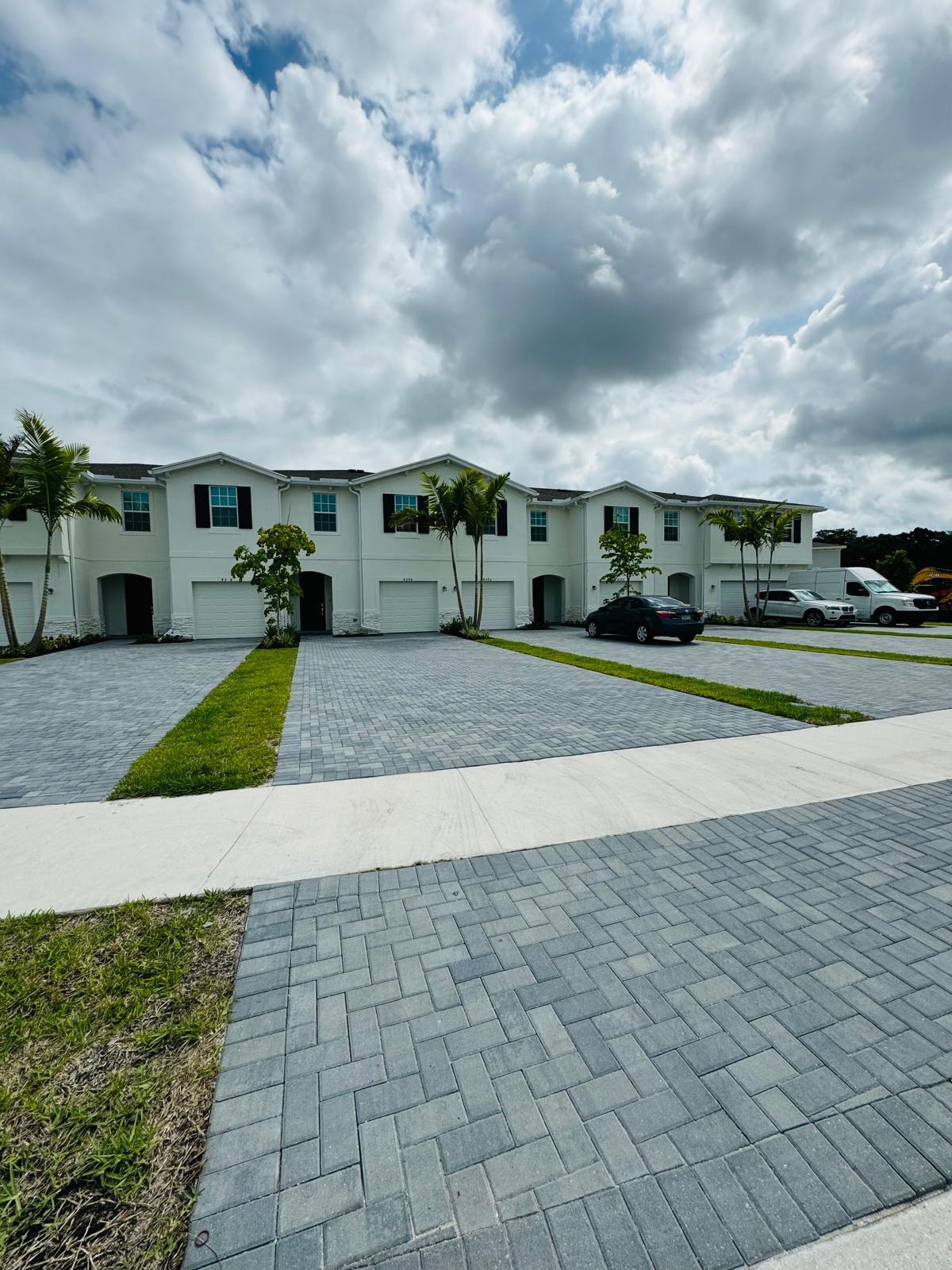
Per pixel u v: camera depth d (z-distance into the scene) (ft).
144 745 21.39
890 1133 5.92
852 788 16.19
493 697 30.07
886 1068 6.72
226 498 66.28
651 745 20.57
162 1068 6.83
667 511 89.25
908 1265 4.74
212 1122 6.09
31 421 51.62
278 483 67.77
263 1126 6.03
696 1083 6.52
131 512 67.21
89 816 14.47
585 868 11.72
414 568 73.00
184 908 10.34
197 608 66.33
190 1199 5.30
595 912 10.11
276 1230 5.02
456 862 12.00
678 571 89.81
